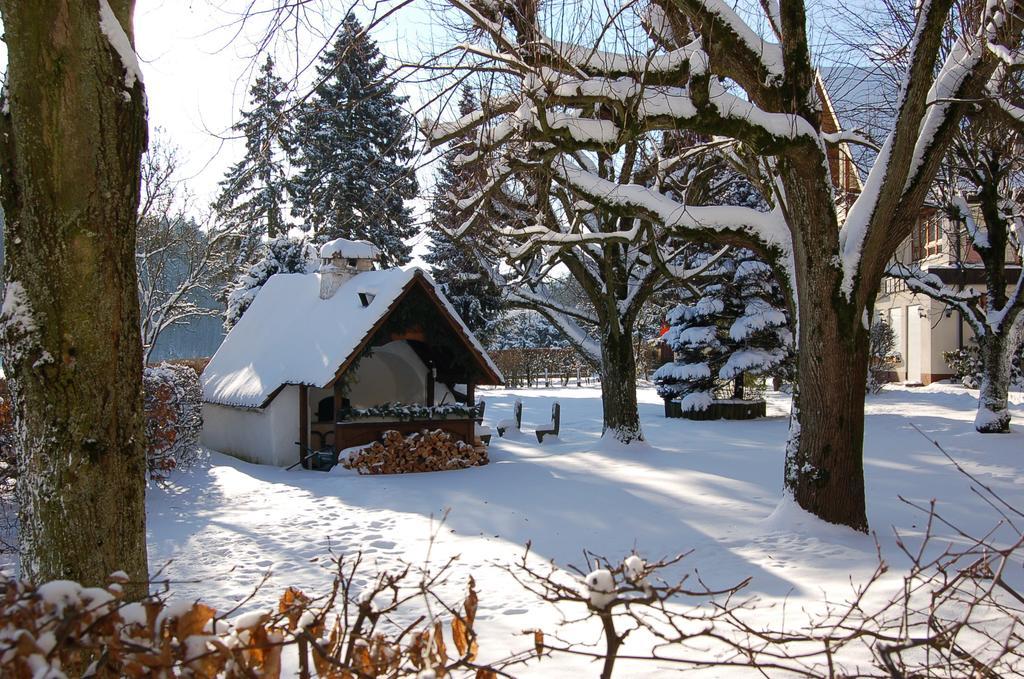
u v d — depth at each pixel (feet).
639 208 34.40
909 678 9.45
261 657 8.45
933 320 111.04
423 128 31.76
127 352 14.37
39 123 13.51
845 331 30.94
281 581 26.61
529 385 151.23
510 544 31.71
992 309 62.80
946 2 27.40
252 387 61.11
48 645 7.13
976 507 36.83
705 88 28.17
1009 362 63.10
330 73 28.37
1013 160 54.03
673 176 55.06
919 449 56.80
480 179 40.16
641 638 18.65
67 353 13.60
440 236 111.65
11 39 13.53
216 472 51.31
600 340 60.08
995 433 61.16
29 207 13.64
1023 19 29.78
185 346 201.77
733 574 25.62
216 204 42.96
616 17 26.78
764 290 83.66
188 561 29.35
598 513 36.68
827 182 30.22
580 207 49.90
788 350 84.02
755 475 46.78
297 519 36.68
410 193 41.50
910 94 29.07
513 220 56.18
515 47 28.63
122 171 14.24
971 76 30.22
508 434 72.59
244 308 115.03
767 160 33.71
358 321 56.13
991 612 17.12
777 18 34.42
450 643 19.07
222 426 66.90
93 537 13.62
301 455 57.06
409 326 56.54
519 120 30.19
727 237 34.19
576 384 158.30
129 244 14.49
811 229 30.91
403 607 22.75
